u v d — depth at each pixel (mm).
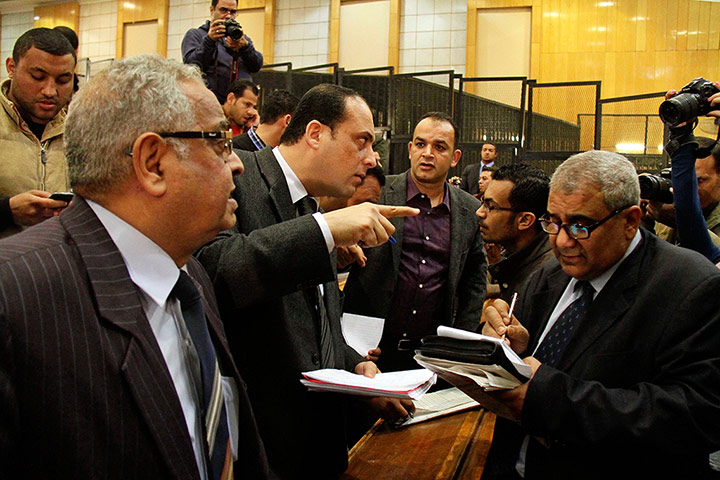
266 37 10492
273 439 1280
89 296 726
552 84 6312
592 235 1252
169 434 736
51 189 1981
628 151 6523
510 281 2131
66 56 1888
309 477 1327
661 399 1102
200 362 857
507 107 6359
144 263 810
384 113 6234
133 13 11383
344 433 1442
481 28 9570
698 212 1640
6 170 1884
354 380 1263
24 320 654
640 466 1196
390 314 2322
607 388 1175
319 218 1187
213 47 3955
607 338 1248
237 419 968
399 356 2314
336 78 6336
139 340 742
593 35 9305
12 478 649
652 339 1189
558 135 6543
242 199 1343
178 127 785
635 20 9195
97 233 780
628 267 1283
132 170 782
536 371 1196
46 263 705
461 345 1222
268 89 6395
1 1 12438
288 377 1304
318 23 10266
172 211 804
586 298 1359
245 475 977
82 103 792
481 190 4625
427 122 2350
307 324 1375
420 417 1633
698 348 1130
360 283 2303
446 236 2367
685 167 1645
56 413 659
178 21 11062
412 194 2383
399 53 9891
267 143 3014
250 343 1302
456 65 9664
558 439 1173
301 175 1401
